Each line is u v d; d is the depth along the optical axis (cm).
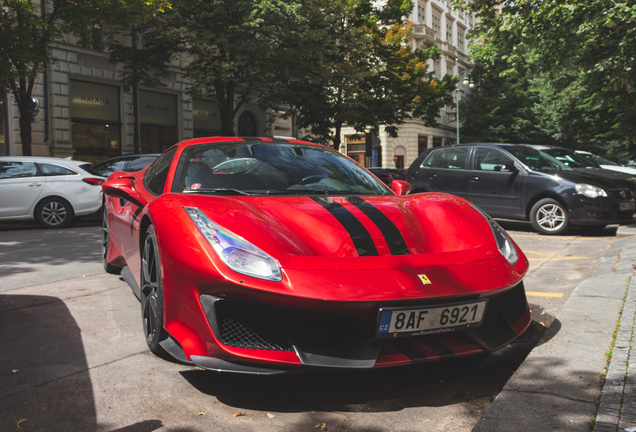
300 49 1509
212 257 217
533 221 792
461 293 217
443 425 202
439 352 220
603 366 236
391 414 211
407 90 2073
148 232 277
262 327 218
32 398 223
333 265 217
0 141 1554
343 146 3688
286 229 238
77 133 1764
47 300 388
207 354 218
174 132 2120
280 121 2664
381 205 281
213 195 280
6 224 1036
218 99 1627
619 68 902
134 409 214
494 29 1112
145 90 1988
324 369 208
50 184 938
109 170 1044
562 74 1894
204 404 219
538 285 441
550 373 230
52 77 1656
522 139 3938
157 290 251
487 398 226
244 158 333
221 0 1409
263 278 207
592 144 3812
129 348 287
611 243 670
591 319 303
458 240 254
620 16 818
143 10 1277
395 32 2041
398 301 208
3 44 1059
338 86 1738
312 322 218
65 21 1248
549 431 180
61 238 788
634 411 189
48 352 280
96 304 377
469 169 874
